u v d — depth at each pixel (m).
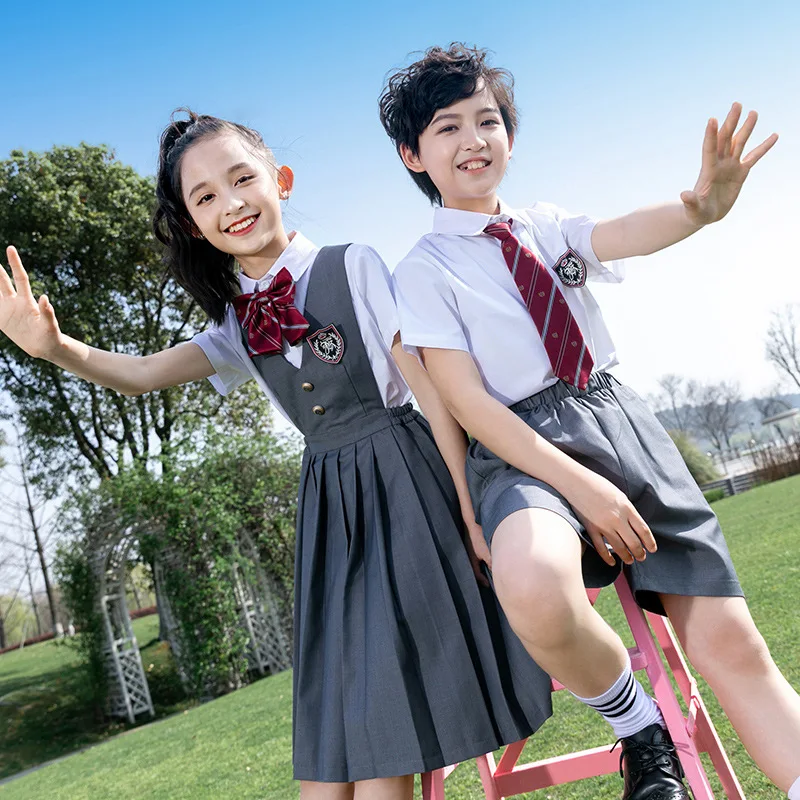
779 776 1.40
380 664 1.61
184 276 2.01
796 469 19.25
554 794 2.53
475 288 1.65
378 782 1.59
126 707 9.99
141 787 4.89
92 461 15.01
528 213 1.79
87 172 14.38
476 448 1.64
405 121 1.85
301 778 1.68
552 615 1.25
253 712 6.76
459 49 1.84
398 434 1.79
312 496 1.85
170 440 14.94
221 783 4.30
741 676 1.46
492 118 1.79
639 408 1.66
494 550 1.37
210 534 10.03
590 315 1.71
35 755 9.16
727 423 52.56
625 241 1.64
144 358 2.00
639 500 1.52
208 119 1.95
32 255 13.96
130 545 10.16
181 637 10.05
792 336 42.78
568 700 3.59
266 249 1.91
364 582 1.72
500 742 1.60
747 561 5.95
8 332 1.81
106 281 14.55
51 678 12.59
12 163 13.90
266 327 1.86
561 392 1.58
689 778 1.39
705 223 1.48
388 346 1.82
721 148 1.40
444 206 1.84
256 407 15.57
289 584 10.52
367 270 1.83
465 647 1.63
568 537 1.33
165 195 1.96
